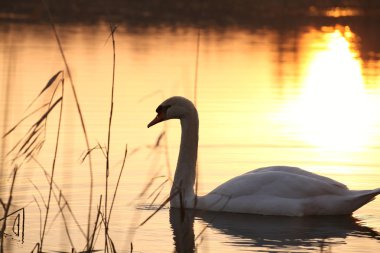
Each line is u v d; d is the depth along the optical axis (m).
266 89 22.47
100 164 14.86
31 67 24.42
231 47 30.41
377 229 11.49
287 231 11.39
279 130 17.69
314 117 19.09
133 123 18.06
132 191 13.35
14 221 11.27
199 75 24.31
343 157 15.57
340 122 18.64
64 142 16.27
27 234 10.98
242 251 10.36
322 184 12.29
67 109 19.19
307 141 16.81
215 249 10.48
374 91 22.73
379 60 28.19
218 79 23.75
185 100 13.23
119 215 12.15
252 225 11.76
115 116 18.66
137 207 12.59
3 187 13.20
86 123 17.88
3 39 30.39
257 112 19.50
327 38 33.22
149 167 14.83
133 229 11.44
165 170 14.71
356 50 30.31
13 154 15.02
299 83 23.56
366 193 12.11
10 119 17.88
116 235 11.12
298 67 26.38
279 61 27.52
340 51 30.08
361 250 10.38
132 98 20.59
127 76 23.67
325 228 11.55
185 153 13.07
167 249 10.45
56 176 13.95
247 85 22.98
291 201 12.24
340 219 12.11
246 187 12.51
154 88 21.95
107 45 29.92
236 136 17.12
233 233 11.29
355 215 12.33
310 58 28.34
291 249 10.45
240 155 15.70
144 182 13.88
